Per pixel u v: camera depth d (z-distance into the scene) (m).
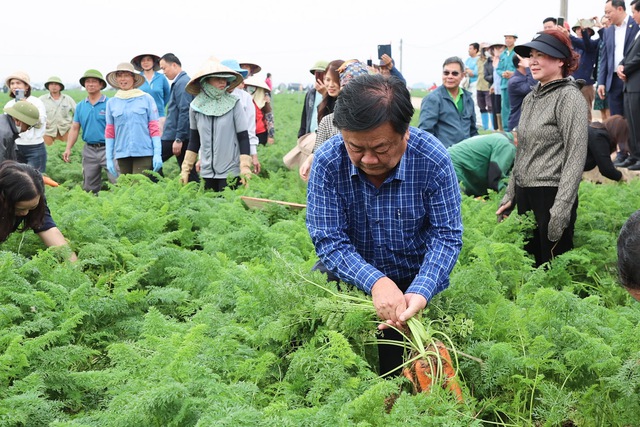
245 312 5.11
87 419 4.29
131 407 3.92
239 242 7.50
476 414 4.48
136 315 6.14
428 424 3.72
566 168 6.73
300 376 4.43
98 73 13.42
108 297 6.07
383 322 4.26
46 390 5.02
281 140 23.08
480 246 6.88
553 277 6.86
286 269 4.81
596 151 8.19
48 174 17.31
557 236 6.81
